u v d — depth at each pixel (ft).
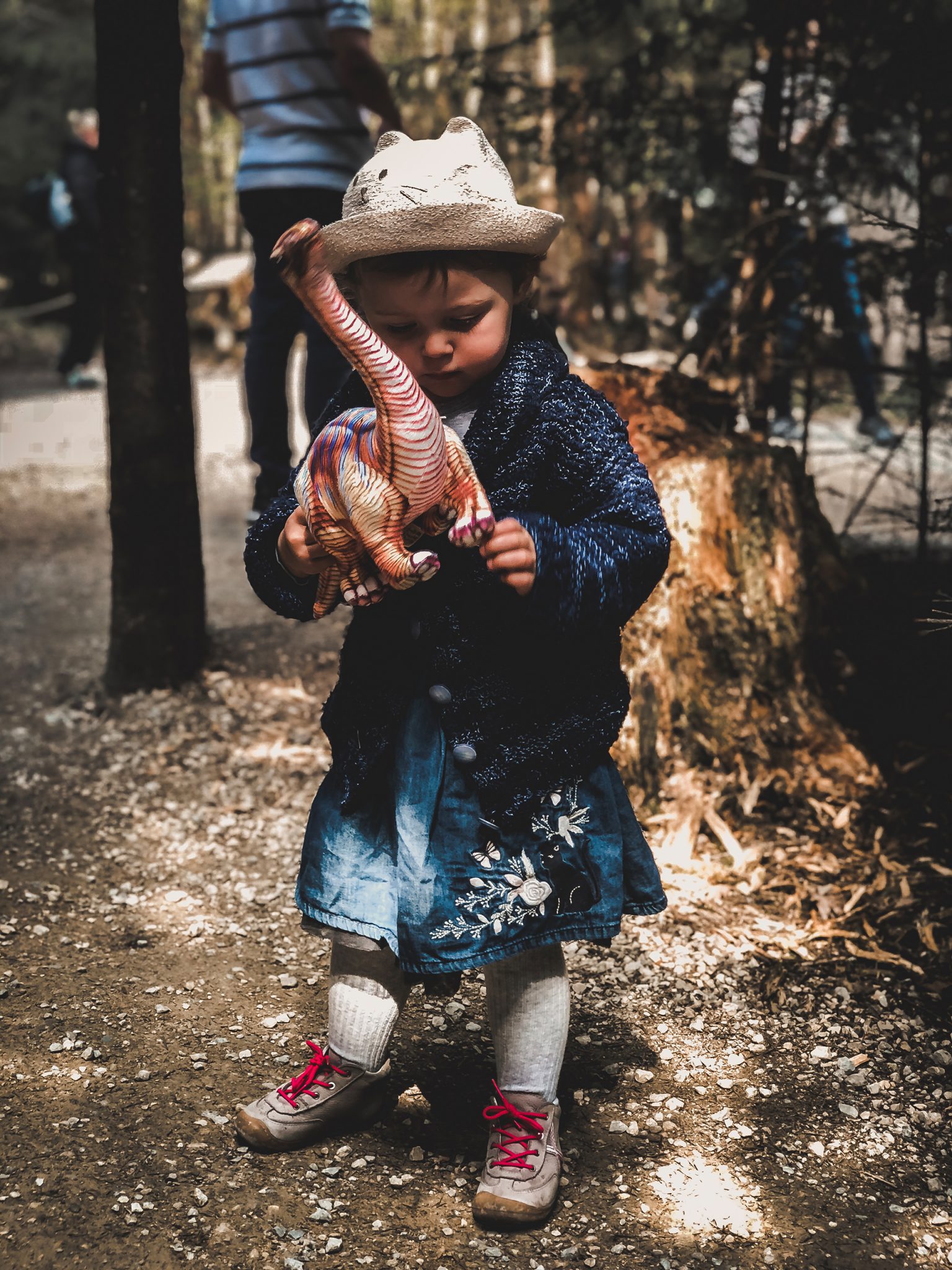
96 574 16.25
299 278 4.45
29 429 27.96
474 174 4.91
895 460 16.26
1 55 60.95
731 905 8.36
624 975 7.58
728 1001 7.36
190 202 56.08
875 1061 6.82
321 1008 7.24
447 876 5.47
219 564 16.14
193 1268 5.29
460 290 4.94
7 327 46.32
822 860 8.82
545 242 5.07
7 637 13.58
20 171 59.36
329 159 12.68
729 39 12.76
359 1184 5.83
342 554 5.03
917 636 10.82
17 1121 6.17
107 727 11.00
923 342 11.65
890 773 9.82
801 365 12.16
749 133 12.79
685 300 13.70
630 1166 6.00
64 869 8.77
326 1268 5.32
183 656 11.63
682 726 9.78
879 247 11.56
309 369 13.00
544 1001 5.79
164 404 11.00
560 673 5.47
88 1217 5.55
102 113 10.30
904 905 8.22
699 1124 6.31
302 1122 5.99
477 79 13.64
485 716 5.41
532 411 5.28
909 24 11.27
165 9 10.18
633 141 13.39
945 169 11.69
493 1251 5.45
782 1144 6.17
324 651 12.71
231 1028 7.01
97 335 36.94
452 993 7.08
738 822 9.33
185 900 8.41
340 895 5.65
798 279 12.38
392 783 5.59
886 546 14.02
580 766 5.53
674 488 9.84
